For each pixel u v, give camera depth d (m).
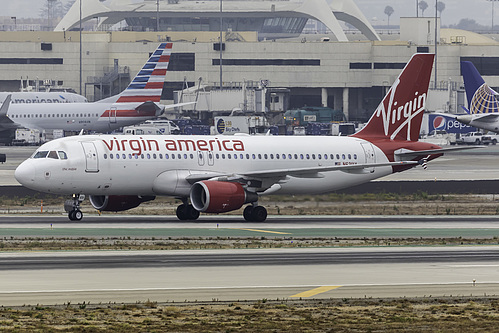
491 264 146.88
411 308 110.62
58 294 115.44
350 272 136.62
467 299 117.12
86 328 96.69
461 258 153.62
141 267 138.25
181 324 99.56
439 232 197.00
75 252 154.25
